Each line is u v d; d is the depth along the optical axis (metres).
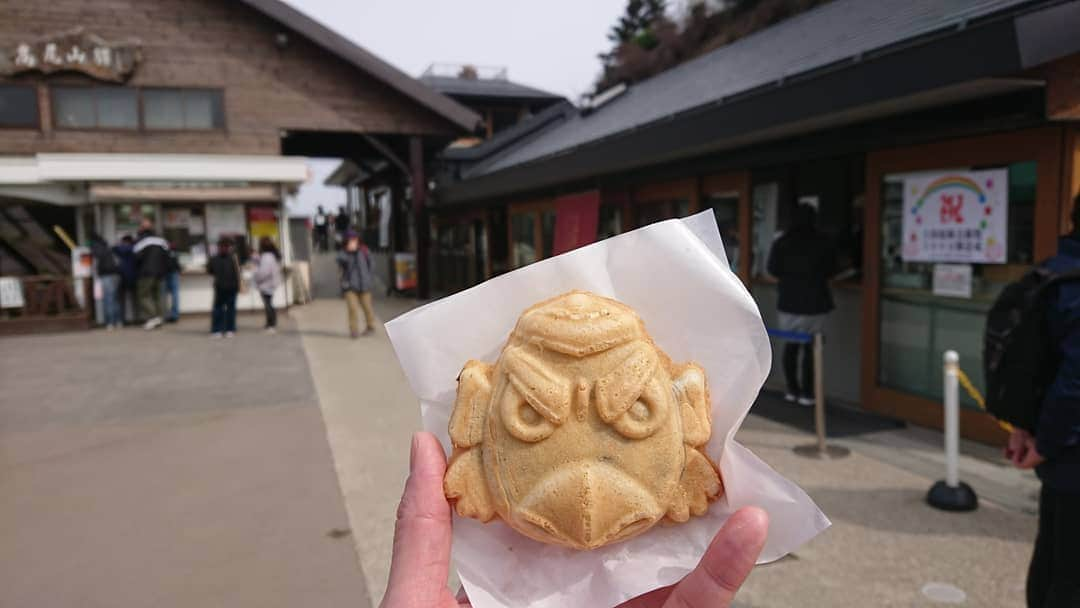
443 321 1.18
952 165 5.08
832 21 7.91
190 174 12.76
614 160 7.74
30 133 12.36
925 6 5.83
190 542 3.74
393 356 9.02
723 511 1.09
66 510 4.20
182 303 13.36
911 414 5.60
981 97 4.60
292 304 15.40
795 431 5.43
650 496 1.02
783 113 5.15
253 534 3.82
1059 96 4.09
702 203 7.95
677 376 1.07
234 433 5.73
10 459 5.15
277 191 13.59
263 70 13.53
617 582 1.05
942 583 3.13
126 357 9.16
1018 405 2.26
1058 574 2.16
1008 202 4.70
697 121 6.21
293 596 3.19
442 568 1.08
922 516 3.82
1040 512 2.32
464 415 1.09
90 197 12.51
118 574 3.41
